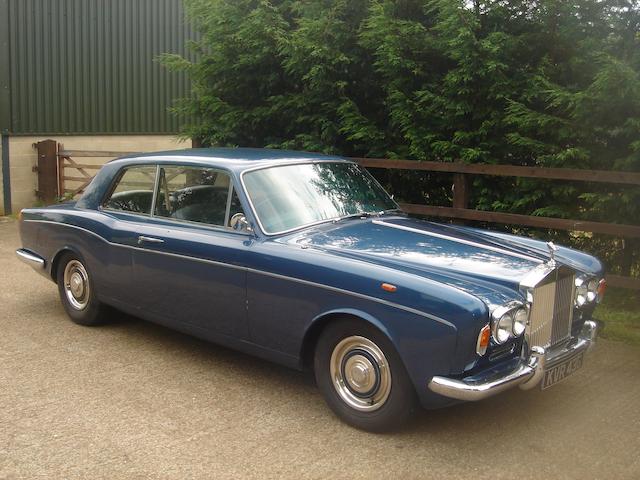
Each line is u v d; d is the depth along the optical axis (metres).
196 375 4.75
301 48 7.99
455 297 3.49
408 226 4.74
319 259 4.02
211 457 3.60
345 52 8.12
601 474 3.46
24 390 4.46
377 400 3.84
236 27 8.76
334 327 3.95
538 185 6.96
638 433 3.92
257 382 4.64
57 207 6.01
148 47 15.02
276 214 4.50
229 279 4.44
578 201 6.99
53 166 13.17
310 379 4.71
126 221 5.27
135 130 15.02
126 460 3.56
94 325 5.81
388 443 3.77
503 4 7.26
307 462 3.56
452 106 7.12
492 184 7.38
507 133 7.26
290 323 4.15
